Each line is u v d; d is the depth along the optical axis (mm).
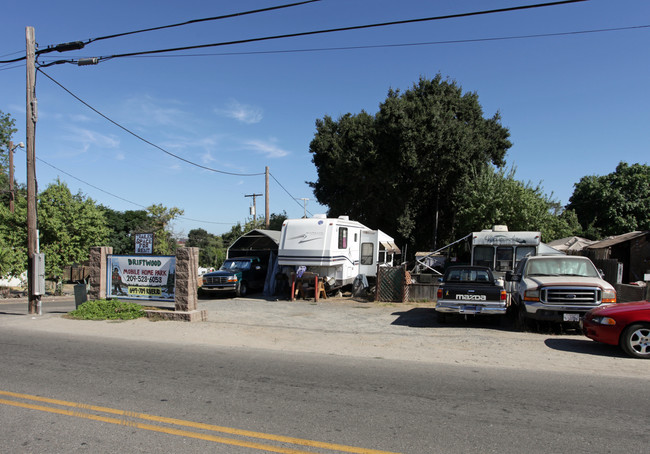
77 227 26062
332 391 5703
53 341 9234
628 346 7434
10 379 6336
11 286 28734
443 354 7855
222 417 4820
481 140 29266
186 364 7195
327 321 12188
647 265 23281
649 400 5277
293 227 17844
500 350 8094
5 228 24719
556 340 8930
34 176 13859
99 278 13273
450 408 5039
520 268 11688
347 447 4051
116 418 4820
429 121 27594
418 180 29219
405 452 3928
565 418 4699
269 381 6176
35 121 13836
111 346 8703
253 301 17547
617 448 3961
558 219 29812
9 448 4082
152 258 12711
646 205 36531
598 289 9242
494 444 4062
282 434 4355
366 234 20453
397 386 5914
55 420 4777
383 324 11602
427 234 33812
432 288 16203
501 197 25547
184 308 11945
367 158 28859
